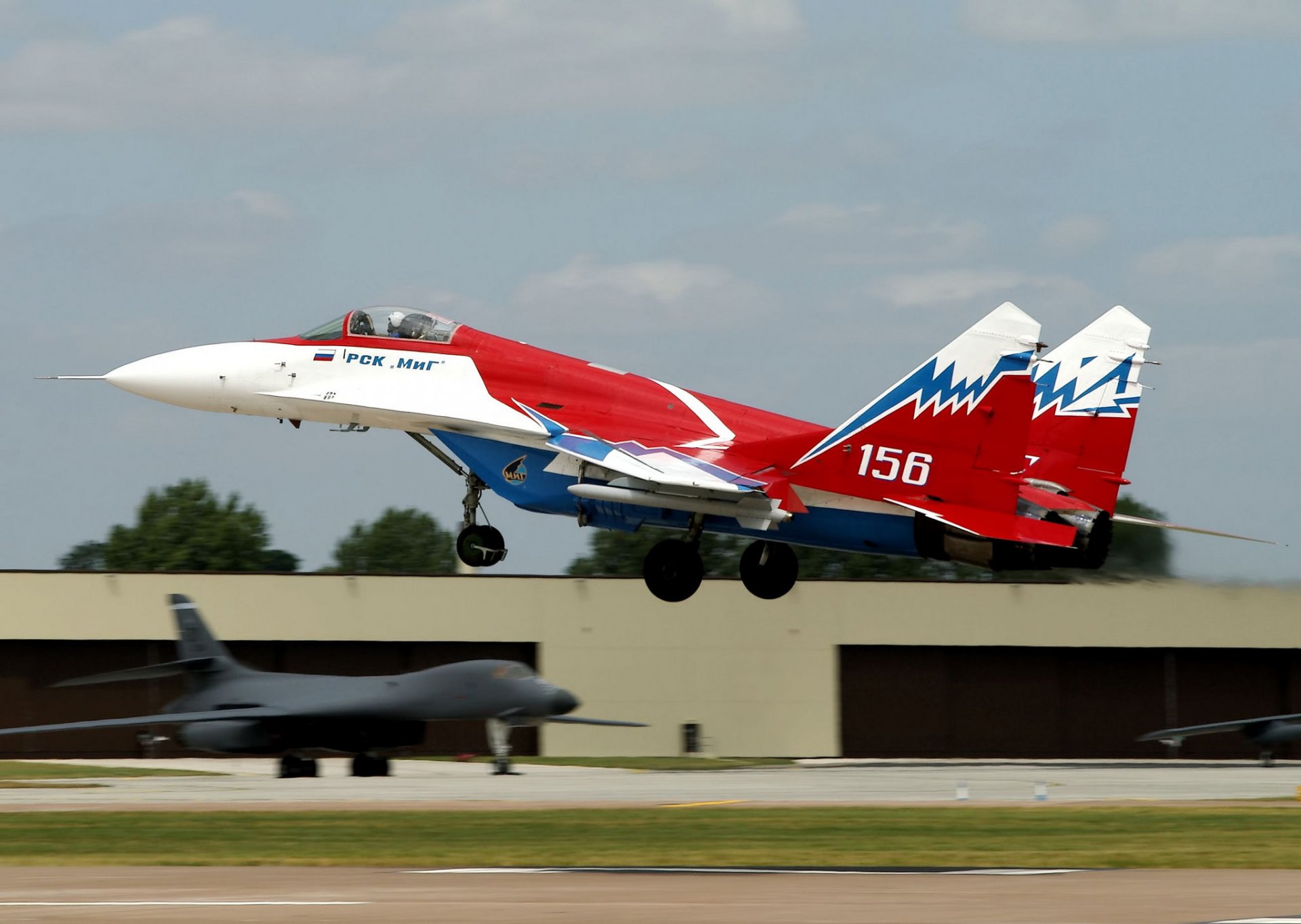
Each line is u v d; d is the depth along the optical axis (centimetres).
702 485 7862
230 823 6238
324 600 13662
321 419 9294
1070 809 6981
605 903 3931
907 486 7912
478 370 9100
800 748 13662
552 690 10069
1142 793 8200
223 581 13650
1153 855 5184
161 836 5781
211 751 9669
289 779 9544
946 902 3962
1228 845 5494
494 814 6656
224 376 9244
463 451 8969
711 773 10638
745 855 5200
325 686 10081
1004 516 7788
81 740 13650
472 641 13675
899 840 5659
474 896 4075
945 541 8138
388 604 13675
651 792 8094
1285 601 13625
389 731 9775
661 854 5225
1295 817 6512
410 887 4294
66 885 4369
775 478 8100
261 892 4169
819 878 4522
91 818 6438
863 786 8681
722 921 3612
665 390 9056
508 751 10406
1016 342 7794
